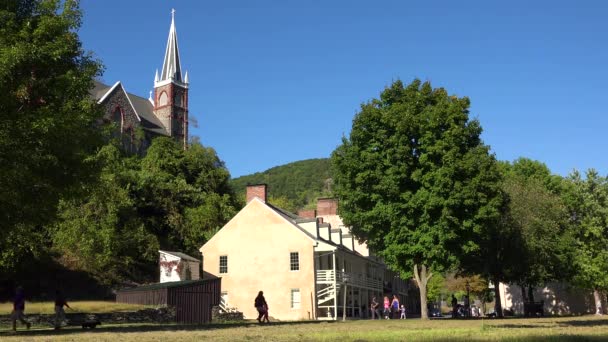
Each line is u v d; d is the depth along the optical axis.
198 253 57.00
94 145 22.41
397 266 35.41
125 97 87.94
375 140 35.28
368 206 35.97
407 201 33.91
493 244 43.22
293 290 47.19
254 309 47.62
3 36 19.20
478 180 32.50
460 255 34.09
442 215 32.59
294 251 47.72
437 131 33.69
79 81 20.83
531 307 51.09
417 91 35.72
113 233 44.06
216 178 67.56
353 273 52.69
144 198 56.00
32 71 19.92
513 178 49.09
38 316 26.44
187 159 66.00
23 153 18.39
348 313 50.28
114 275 44.62
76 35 21.69
